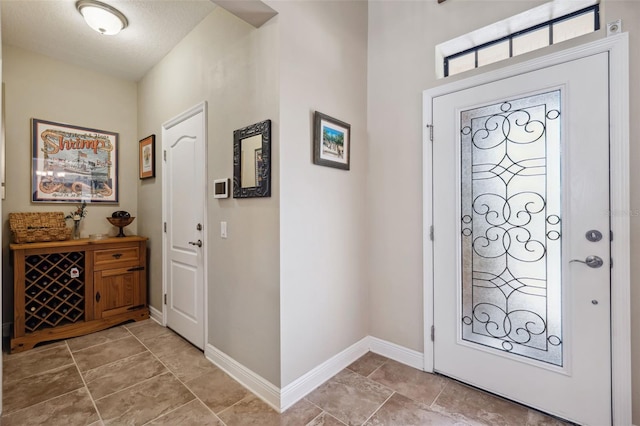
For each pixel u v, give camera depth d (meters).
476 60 2.11
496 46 2.04
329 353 2.11
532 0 1.75
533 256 1.75
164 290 3.02
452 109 2.03
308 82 1.94
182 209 2.72
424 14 2.17
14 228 2.72
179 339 2.72
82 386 1.99
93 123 3.30
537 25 1.88
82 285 2.88
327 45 2.08
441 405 1.79
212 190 2.31
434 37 2.12
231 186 2.13
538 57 1.72
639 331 1.48
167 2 2.26
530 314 1.77
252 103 1.94
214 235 2.29
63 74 3.12
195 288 2.55
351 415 1.71
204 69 2.42
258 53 1.90
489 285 1.91
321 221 2.05
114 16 2.34
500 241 1.86
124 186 3.52
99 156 3.34
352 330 2.32
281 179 1.77
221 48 2.23
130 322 3.13
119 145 3.48
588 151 1.58
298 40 1.87
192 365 2.26
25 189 2.90
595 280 1.57
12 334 2.56
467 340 1.99
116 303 3.03
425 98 2.14
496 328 1.88
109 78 3.42
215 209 2.28
